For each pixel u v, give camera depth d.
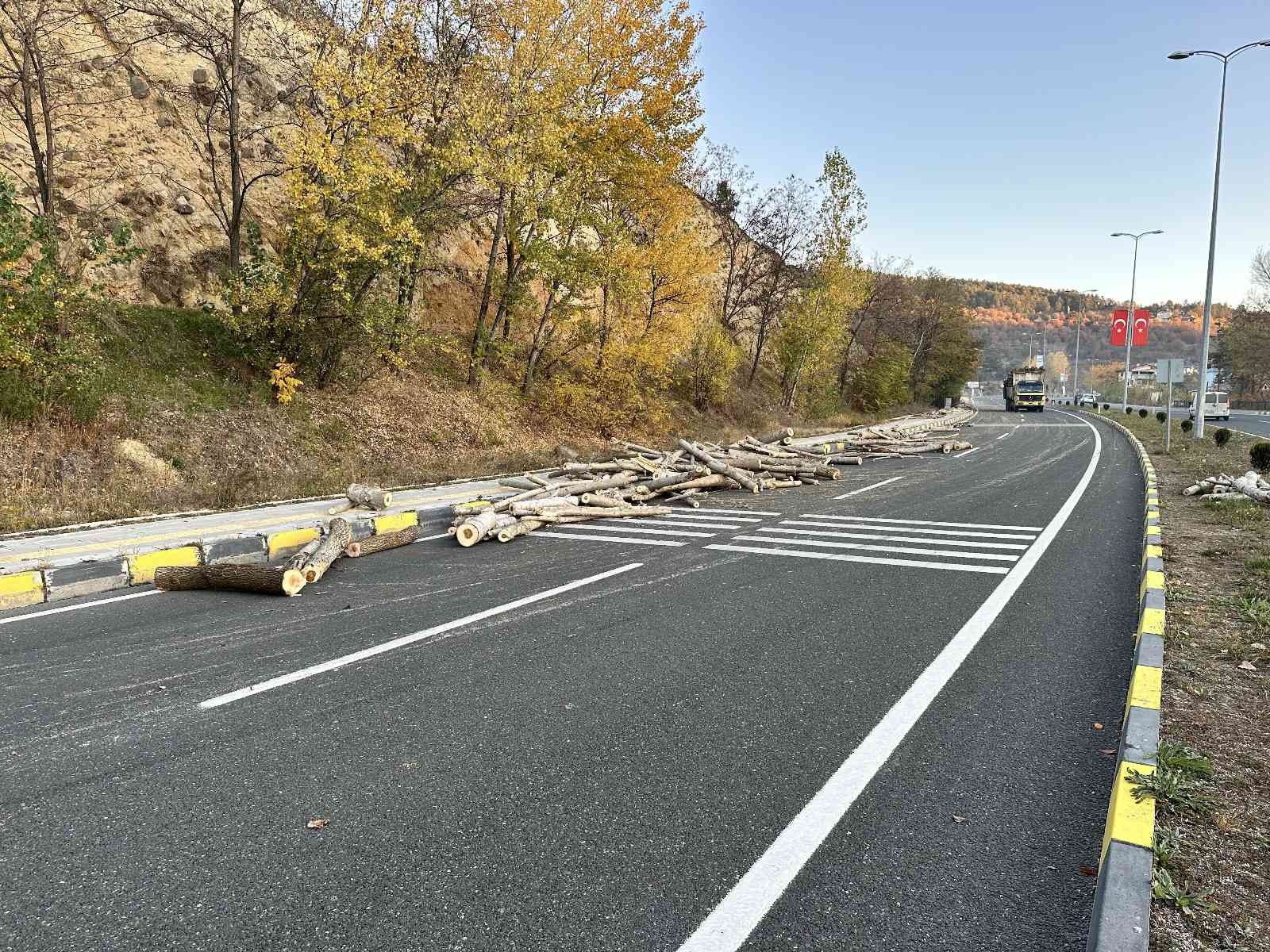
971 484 14.48
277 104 16.55
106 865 2.64
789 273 32.97
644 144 19.25
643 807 2.99
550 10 16.52
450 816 2.93
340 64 14.16
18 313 9.91
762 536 9.12
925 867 2.59
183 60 15.33
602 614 5.78
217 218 14.77
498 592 6.52
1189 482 14.16
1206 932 2.21
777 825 2.86
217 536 8.09
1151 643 4.51
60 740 3.64
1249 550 7.73
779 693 4.17
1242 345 61.19
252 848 2.73
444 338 18.77
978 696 4.14
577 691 4.22
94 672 4.61
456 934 2.25
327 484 12.11
